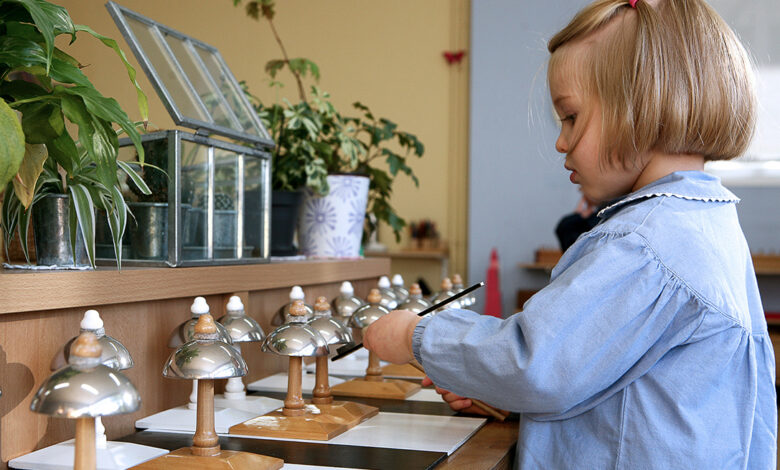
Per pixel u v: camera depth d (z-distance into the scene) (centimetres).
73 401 62
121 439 92
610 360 78
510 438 97
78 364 65
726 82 86
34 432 85
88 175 100
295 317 100
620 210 89
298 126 178
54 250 98
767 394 89
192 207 112
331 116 197
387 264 189
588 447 83
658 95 84
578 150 89
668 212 83
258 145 135
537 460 86
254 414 103
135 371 101
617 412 82
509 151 468
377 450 87
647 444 79
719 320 79
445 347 85
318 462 82
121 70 115
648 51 84
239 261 126
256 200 133
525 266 442
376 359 130
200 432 81
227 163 123
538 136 462
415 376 138
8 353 82
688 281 79
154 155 109
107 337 83
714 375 80
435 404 117
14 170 74
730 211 89
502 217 469
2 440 81
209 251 118
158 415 101
